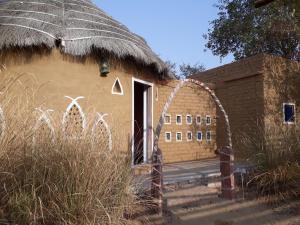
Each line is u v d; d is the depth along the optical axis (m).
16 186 3.98
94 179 4.35
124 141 5.27
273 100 11.56
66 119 4.78
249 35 17.86
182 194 7.05
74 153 4.34
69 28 8.06
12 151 4.05
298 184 7.22
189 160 11.79
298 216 6.53
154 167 5.69
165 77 10.19
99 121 5.15
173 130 11.55
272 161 7.48
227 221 6.20
